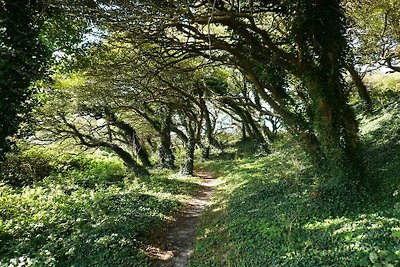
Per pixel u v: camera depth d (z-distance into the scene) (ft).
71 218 41.09
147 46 45.91
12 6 31.94
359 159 35.47
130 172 76.79
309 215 32.78
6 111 31.45
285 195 42.16
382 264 17.95
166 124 94.38
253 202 45.16
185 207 54.95
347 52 36.19
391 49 67.21
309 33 35.12
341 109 35.60
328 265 21.88
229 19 34.55
